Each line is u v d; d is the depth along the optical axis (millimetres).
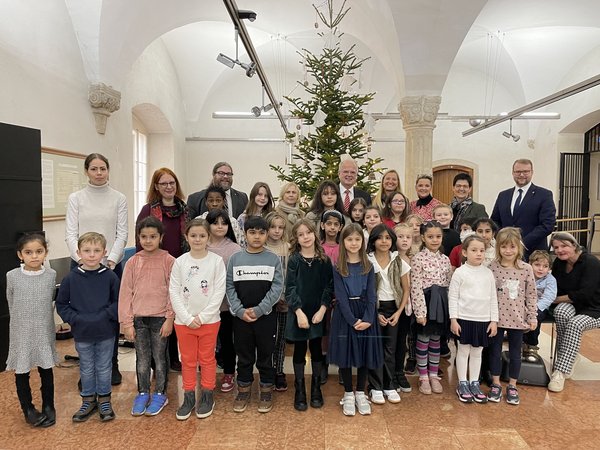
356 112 4188
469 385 2773
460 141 10250
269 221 2973
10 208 3193
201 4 5766
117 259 2863
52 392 2438
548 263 3086
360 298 2555
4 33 3488
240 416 2514
